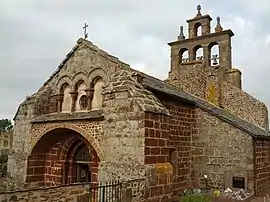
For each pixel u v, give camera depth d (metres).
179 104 15.67
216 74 24.16
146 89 12.98
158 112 11.95
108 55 14.21
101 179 12.16
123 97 12.16
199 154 16.56
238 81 23.89
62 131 15.16
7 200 7.41
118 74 13.13
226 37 24.88
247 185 14.95
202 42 25.97
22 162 16.00
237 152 15.49
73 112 15.04
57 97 16.06
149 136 11.46
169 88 17.19
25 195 7.80
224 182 15.62
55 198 8.49
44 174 16.48
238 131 15.58
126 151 11.65
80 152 16.11
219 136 16.12
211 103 22.97
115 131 12.17
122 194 9.70
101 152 12.73
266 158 17.33
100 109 13.89
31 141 16.00
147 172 10.95
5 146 37.03
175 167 14.83
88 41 15.21
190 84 25.53
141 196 10.62
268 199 13.84
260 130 18.58
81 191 9.15
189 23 27.22
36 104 16.25
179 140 15.40
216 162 16.02
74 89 15.32
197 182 16.39
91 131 13.34
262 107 21.53
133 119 11.66
